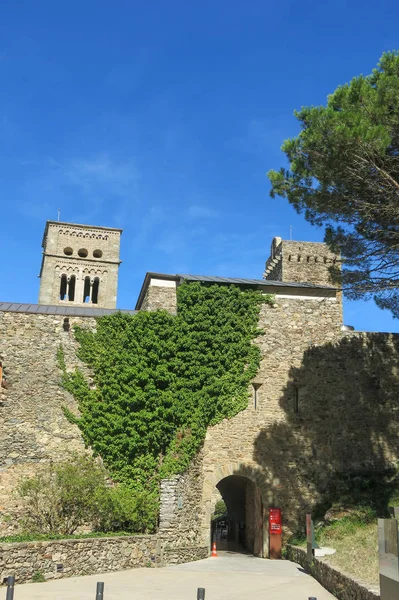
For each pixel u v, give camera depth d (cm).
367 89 1700
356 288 1956
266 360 2427
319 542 1875
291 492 2302
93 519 1820
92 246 5878
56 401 2106
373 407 2472
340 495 2244
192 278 2386
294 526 2261
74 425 2092
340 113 1638
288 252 3203
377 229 1864
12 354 2117
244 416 2336
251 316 2448
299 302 2538
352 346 2533
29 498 1956
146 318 2219
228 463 2273
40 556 1478
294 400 2409
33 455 2023
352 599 1183
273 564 1972
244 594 1338
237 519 2842
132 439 2048
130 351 2164
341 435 2409
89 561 1600
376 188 1736
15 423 2044
